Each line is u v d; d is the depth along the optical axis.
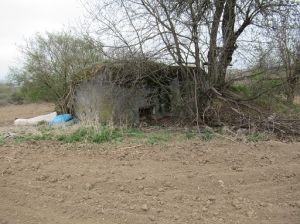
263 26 10.01
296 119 9.61
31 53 15.98
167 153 7.05
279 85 10.31
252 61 9.89
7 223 4.84
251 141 8.23
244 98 10.34
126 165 6.46
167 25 9.20
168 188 5.57
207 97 9.93
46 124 12.10
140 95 10.82
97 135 8.29
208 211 5.01
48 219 4.89
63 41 15.21
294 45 9.90
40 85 16.19
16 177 6.01
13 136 8.84
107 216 4.92
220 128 9.48
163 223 4.75
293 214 5.00
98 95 10.90
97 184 5.67
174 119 10.79
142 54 9.62
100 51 10.16
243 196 5.42
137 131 9.43
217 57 9.51
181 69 9.73
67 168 6.31
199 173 6.04
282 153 7.23
